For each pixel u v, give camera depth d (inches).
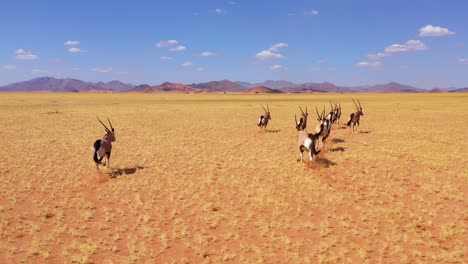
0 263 412.2
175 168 796.0
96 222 528.1
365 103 3095.5
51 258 427.5
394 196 636.1
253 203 604.1
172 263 419.2
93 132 1295.5
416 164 823.7
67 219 535.2
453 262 427.8
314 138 794.8
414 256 441.7
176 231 502.3
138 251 446.0
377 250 456.1
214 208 581.9
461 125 1483.8
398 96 4881.9
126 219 539.5
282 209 579.8
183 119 1754.4
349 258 434.6
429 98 4003.4
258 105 2906.0
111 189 658.2
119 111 2224.4
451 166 808.9
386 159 855.1
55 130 1328.7
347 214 558.3
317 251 452.1
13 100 3489.2
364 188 673.0
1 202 591.8
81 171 762.8
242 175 751.1
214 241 477.1
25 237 478.9
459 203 604.7
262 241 478.6
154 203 601.0
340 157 865.5
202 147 1020.5
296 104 3024.1
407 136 1186.0
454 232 500.7
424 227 520.1
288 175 740.7
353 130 1273.4
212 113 2098.9
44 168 787.4
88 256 432.1
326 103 3152.1
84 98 4409.5
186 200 611.2
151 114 2026.3
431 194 643.5
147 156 903.1
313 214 563.2
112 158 877.8
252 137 1189.7
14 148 981.2
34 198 612.7
